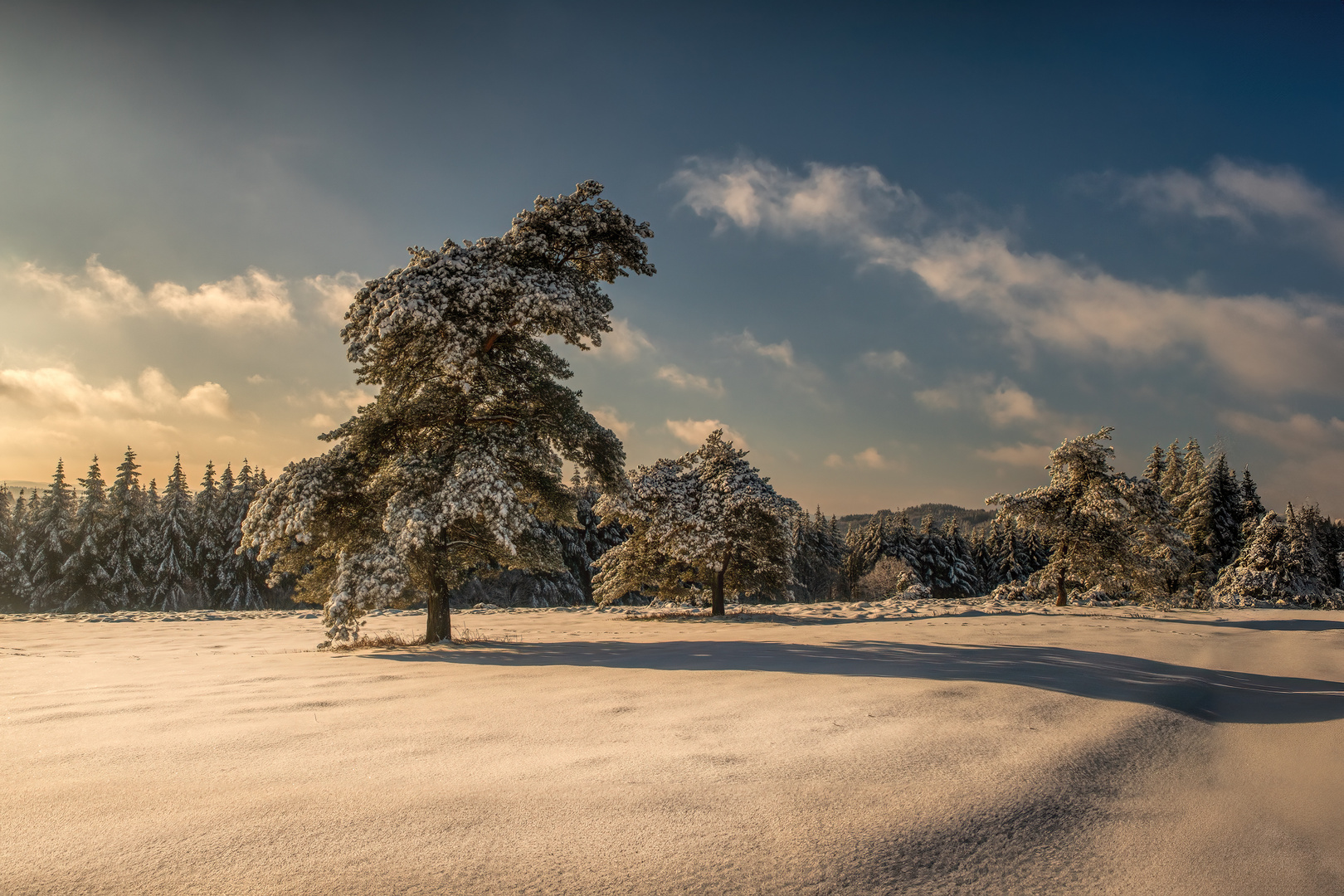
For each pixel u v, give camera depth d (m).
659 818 3.59
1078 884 3.05
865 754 4.84
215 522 59.81
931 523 91.12
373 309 15.39
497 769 4.45
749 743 5.12
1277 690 8.59
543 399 16.95
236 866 3.00
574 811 3.68
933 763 4.65
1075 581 34.50
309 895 2.73
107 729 5.66
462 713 6.30
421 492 15.21
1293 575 43.34
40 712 6.46
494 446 16.41
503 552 16.77
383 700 7.06
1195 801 4.22
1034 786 4.26
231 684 8.34
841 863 3.11
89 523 55.84
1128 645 13.91
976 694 7.24
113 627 24.48
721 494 27.84
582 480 18.06
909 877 3.03
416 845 3.22
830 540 88.12
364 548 15.45
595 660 10.99
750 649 12.74
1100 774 4.64
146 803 3.80
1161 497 31.72
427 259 15.64
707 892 2.82
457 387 16.20
